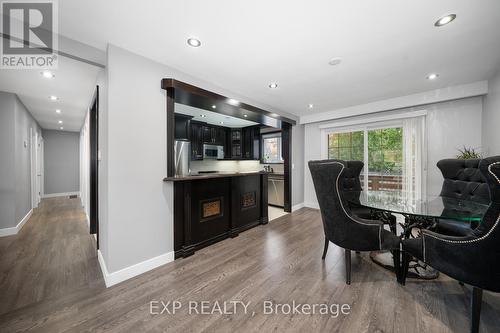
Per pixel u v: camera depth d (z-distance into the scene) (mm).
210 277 1980
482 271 1209
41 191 6422
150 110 2150
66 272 2086
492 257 1169
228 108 3213
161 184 2242
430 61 2254
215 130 5801
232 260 2332
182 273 2057
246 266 2193
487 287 1201
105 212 1946
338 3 1422
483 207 1872
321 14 1528
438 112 3262
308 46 1961
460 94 2926
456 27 1675
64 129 6688
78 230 3389
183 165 4629
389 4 1429
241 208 3297
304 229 3432
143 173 2090
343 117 4223
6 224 3166
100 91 2240
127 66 1986
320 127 4680
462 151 2977
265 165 5750
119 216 1914
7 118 3152
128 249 1975
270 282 1894
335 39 1848
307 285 1846
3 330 1351
